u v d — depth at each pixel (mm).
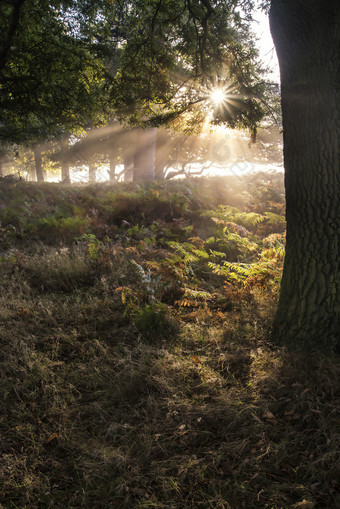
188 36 6449
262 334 4047
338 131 3238
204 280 6023
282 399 3076
